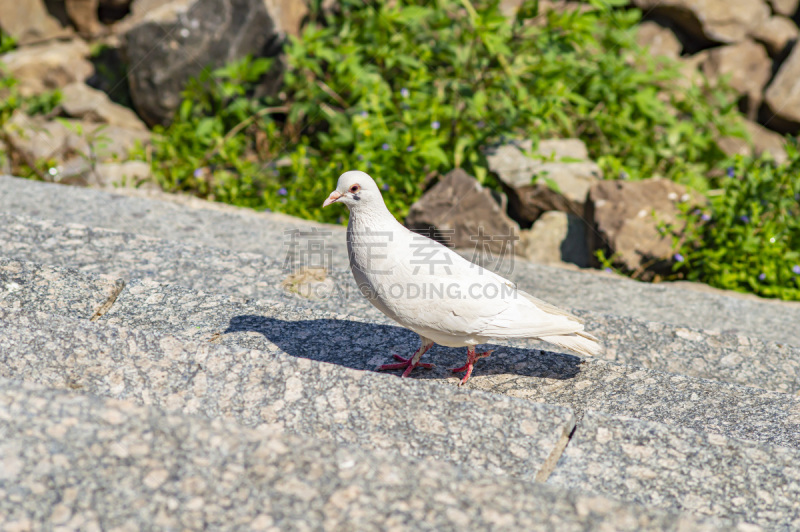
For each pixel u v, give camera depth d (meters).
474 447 2.26
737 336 3.79
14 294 3.23
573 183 6.35
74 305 3.25
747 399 2.92
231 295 3.58
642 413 2.86
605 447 2.26
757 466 2.19
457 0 6.70
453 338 3.04
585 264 6.22
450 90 6.99
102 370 2.48
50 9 9.63
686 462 2.21
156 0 8.50
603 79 7.25
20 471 1.80
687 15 8.90
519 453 2.23
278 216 5.97
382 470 1.89
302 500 1.79
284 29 7.88
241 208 6.17
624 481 2.15
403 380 2.46
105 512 1.74
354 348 3.35
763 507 2.08
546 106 6.48
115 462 1.85
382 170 6.33
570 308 3.97
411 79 6.82
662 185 6.08
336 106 7.40
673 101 7.81
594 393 3.02
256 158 7.57
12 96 7.89
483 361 3.32
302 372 2.48
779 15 9.09
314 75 7.62
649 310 4.54
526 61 7.14
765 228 5.86
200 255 4.30
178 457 1.88
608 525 1.76
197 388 2.46
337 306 3.97
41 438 1.88
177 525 1.72
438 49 7.11
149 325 3.28
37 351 2.50
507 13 8.64
